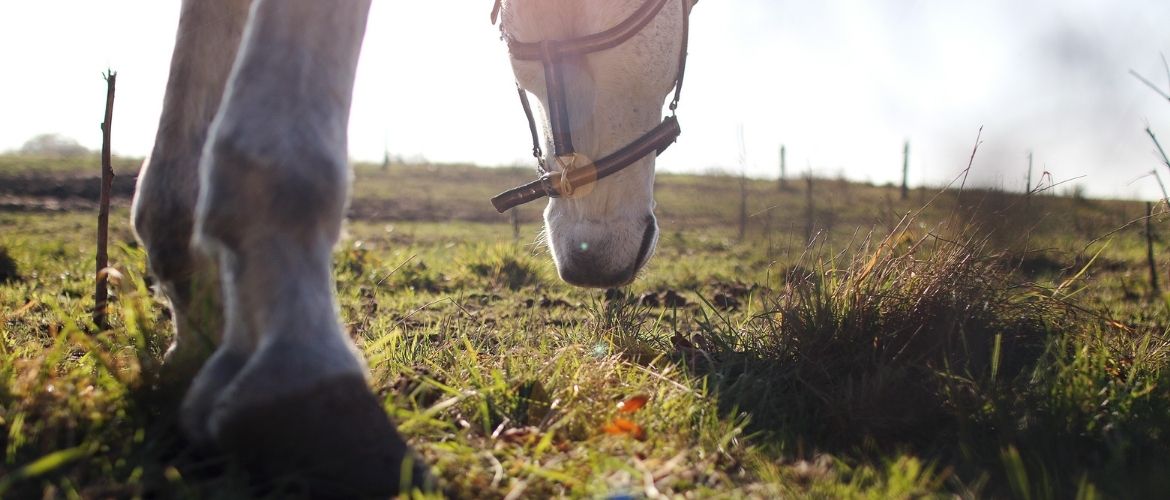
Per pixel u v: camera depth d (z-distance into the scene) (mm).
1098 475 2486
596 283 3160
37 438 2281
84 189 22453
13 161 28797
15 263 8078
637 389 3205
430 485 2076
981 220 4242
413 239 14367
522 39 3062
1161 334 4371
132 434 2342
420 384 3012
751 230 14133
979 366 3570
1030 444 2738
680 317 5938
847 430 3025
